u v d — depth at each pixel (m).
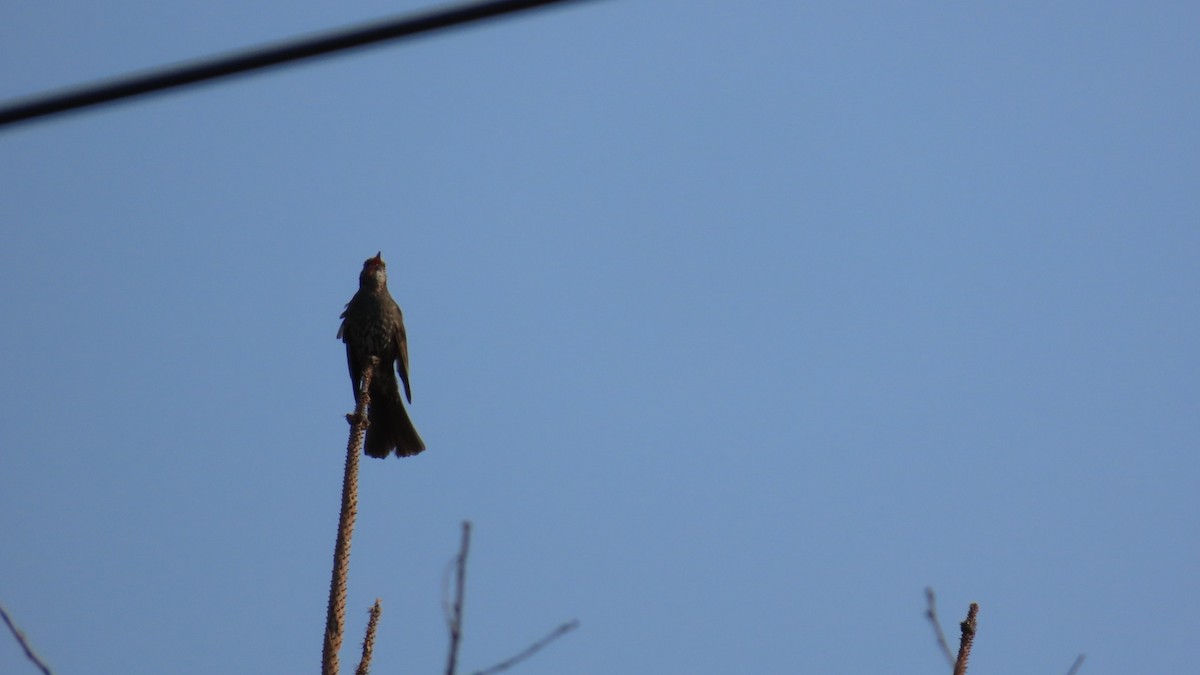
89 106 7.65
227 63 7.68
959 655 10.77
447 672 8.59
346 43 7.71
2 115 7.57
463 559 8.91
